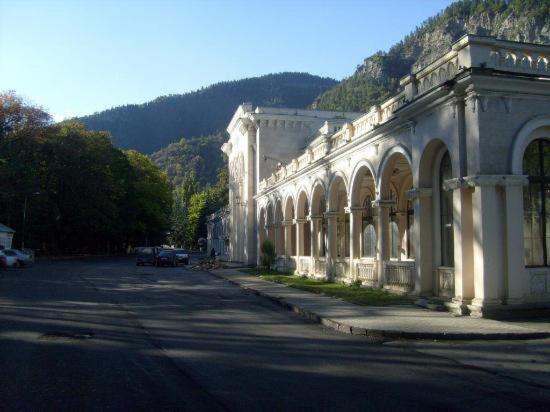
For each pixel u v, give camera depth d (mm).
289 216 31984
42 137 52500
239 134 47156
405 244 23656
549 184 13383
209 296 19625
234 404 6043
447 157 14641
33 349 9305
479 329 10648
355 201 20922
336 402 6113
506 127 12609
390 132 17078
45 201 54469
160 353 9016
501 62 12984
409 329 10711
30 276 30109
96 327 11812
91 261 56094
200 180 175875
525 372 7586
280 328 11922
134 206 73875
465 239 12812
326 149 23828
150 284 25531
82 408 5902
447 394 6457
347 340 10328
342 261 22547
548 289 12719
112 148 70062
